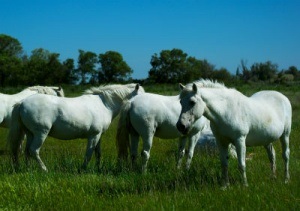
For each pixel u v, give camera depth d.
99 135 10.80
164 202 6.81
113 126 20.52
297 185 7.45
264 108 8.53
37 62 90.31
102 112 10.80
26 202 7.36
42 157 11.39
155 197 7.12
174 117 10.33
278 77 77.81
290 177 8.66
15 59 92.19
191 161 11.00
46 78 89.69
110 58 93.75
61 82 90.81
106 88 11.11
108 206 7.01
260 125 8.33
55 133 10.40
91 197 7.50
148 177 8.66
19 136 10.48
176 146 14.11
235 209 6.29
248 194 6.88
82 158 11.78
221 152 8.30
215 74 90.31
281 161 10.96
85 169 10.23
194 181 8.27
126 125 10.33
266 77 87.25
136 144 10.51
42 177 8.81
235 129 7.92
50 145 14.98
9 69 89.19
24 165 10.12
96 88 11.09
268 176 8.62
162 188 8.02
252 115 8.19
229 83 73.00
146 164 9.98
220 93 7.95
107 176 9.08
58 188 7.98
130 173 9.38
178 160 10.84
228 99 7.97
